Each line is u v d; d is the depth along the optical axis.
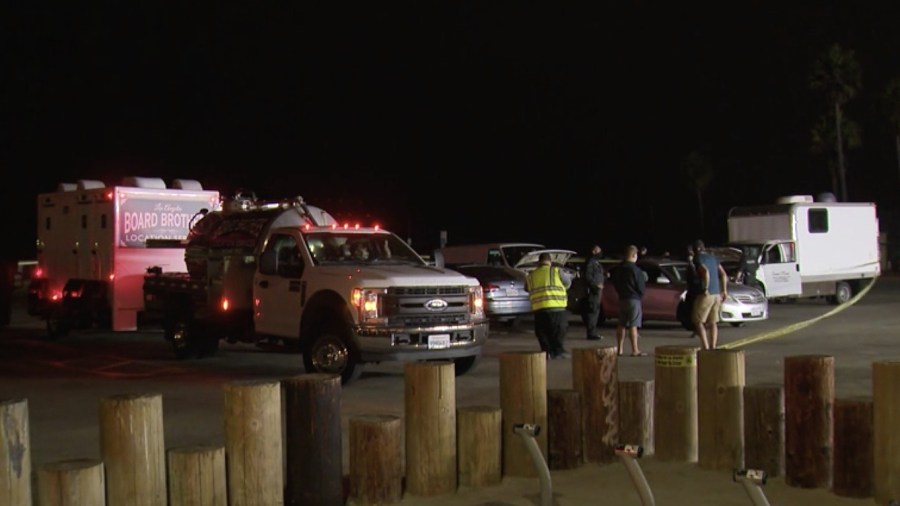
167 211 19.22
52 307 20.00
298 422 6.40
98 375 14.15
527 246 24.77
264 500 6.12
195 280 15.41
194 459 5.89
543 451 7.25
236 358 16.16
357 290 12.34
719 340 17.59
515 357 7.20
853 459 6.51
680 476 7.21
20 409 5.45
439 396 6.82
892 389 6.28
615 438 7.61
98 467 5.61
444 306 12.72
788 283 25.27
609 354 7.57
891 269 47.00
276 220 14.30
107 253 18.61
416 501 6.71
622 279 15.28
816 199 28.45
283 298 13.41
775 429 7.04
